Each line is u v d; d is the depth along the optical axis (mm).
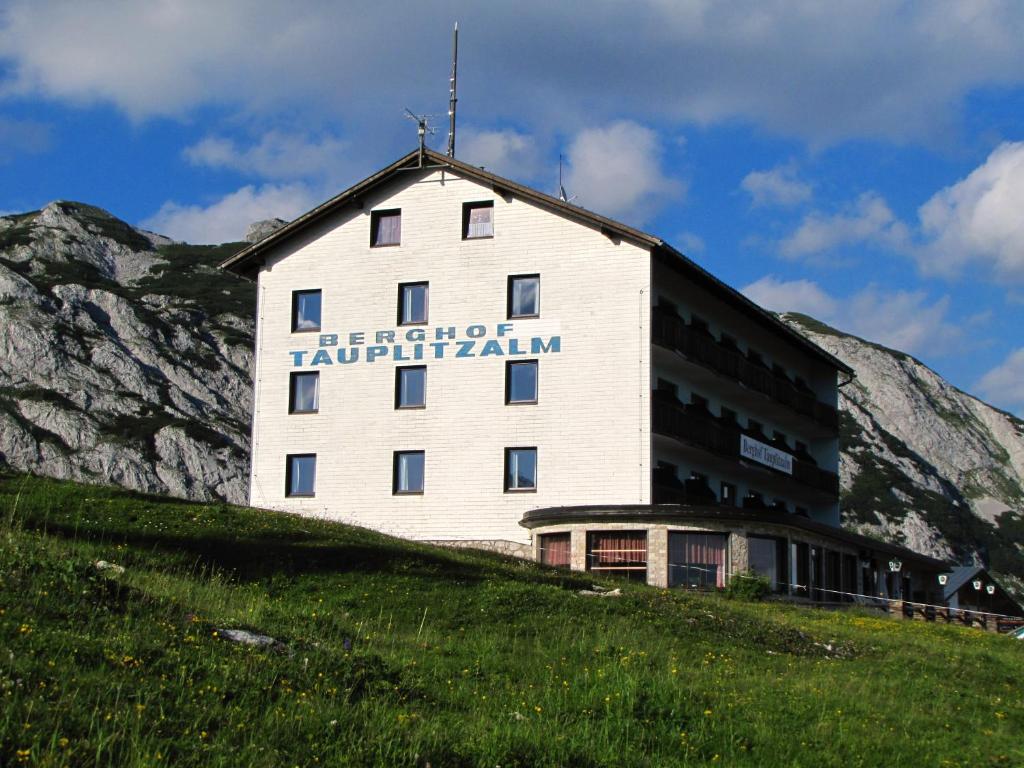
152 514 28375
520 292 44719
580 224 44281
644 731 15547
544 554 40031
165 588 18125
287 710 12867
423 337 45469
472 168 45438
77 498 29016
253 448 46875
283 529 28781
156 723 11320
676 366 46250
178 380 109375
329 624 18875
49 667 12070
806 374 62125
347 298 46750
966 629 36344
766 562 38656
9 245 133000
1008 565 125438
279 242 47844
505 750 13297
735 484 52000
